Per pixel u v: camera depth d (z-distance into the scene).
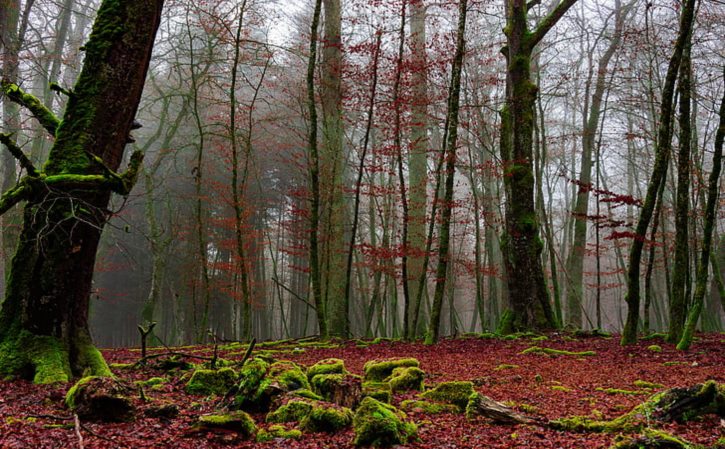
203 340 20.27
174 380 8.41
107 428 5.43
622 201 13.24
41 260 7.66
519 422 6.20
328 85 18.44
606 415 6.60
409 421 6.10
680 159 13.40
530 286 17.42
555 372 10.54
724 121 12.16
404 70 16.45
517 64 17.70
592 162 24.31
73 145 7.93
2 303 7.86
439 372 10.66
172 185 33.22
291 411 6.02
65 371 7.54
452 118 14.87
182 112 24.34
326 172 21.78
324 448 5.11
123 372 9.31
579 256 24.61
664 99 12.55
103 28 8.05
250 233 23.98
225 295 32.97
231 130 18.20
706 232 12.55
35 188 7.61
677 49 12.30
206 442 5.13
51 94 22.52
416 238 23.22
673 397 5.87
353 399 6.54
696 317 12.73
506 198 18.20
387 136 18.45
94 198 7.91
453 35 17.19
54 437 5.05
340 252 21.05
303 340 16.95
